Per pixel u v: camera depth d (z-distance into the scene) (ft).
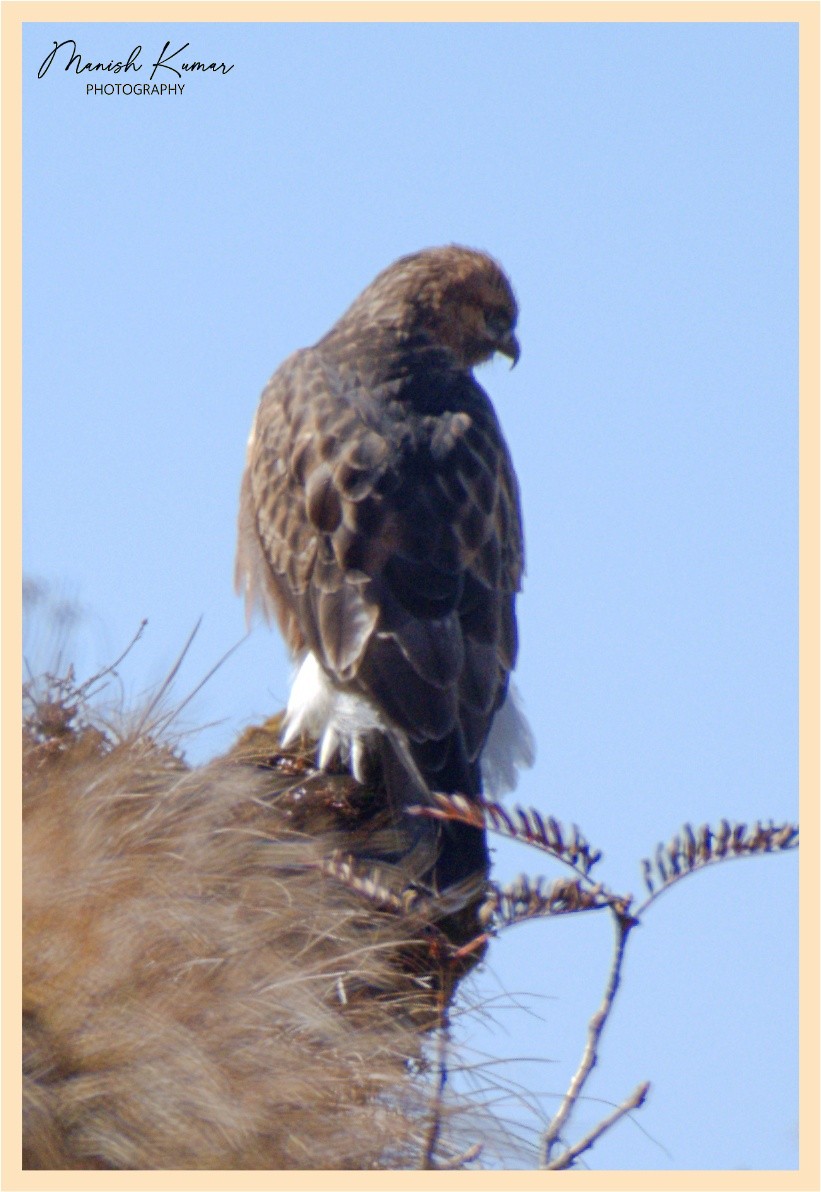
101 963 29.30
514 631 39.60
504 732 40.16
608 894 25.54
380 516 38.29
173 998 29.45
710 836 25.39
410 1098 30.09
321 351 45.32
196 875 32.32
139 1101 27.63
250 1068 29.07
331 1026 30.45
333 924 32.73
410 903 32.89
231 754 37.47
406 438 40.09
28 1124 27.02
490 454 41.01
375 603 37.19
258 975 30.71
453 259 48.29
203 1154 27.48
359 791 36.83
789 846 25.14
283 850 34.14
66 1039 28.09
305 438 40.73
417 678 36.09
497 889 29.63
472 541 38.58
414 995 32.45
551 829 25.50
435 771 35.19
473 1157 29.09
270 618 42.16
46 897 30.07
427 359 44.52
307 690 38.29
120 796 33.58
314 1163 28.04
